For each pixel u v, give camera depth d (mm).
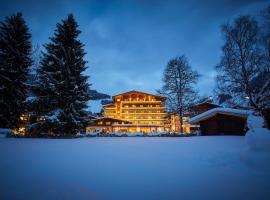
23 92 21109
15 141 11539
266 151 5602
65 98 20125
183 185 3820
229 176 4371
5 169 4777
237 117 21031
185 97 30500
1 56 20812
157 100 80562
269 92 19062
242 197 3246
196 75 31250
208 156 6277
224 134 21375
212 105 36312
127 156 6570
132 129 63219
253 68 20828
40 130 19453
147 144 10023
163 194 3379
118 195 3326
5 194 3305
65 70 20469
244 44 21688
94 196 3273
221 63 22516
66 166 5164
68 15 23547
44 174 4438
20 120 20812
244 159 5512
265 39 20625
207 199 3174
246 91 20172
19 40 22422
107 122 59719
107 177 4289
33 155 6523
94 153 7125
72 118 19344
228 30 22750
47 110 19969
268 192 3451
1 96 19594
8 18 22250
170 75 32031
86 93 21266
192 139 13258
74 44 22672
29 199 3121
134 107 79250
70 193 3391
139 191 3514
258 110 18875
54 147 8672
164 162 5707
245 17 22141
